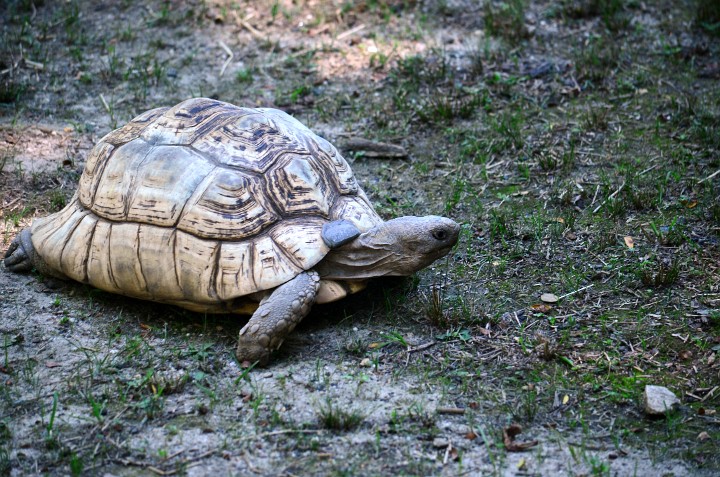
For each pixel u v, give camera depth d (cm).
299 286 492
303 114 851
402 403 463
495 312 555
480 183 732
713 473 410
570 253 624
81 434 438
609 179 723
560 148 777
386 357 507
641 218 665
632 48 961
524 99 868
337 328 536
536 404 463
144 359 504
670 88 878
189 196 514
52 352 511
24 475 409
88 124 816
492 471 412
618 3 1036
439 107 834
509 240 645
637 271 592
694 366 496
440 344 521
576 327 538
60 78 908
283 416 451
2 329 532
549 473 411
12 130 795
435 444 429
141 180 530
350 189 559
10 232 645
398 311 555
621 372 494
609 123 816
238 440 433
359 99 880
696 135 777
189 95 883
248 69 935
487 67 926
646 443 434
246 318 541
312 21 1038
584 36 991
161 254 512
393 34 1009
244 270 495
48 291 575
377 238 523
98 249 537
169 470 412
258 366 494
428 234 518
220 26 1027
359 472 411
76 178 725
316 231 511
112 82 905
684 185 705
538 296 574
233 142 533
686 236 632
